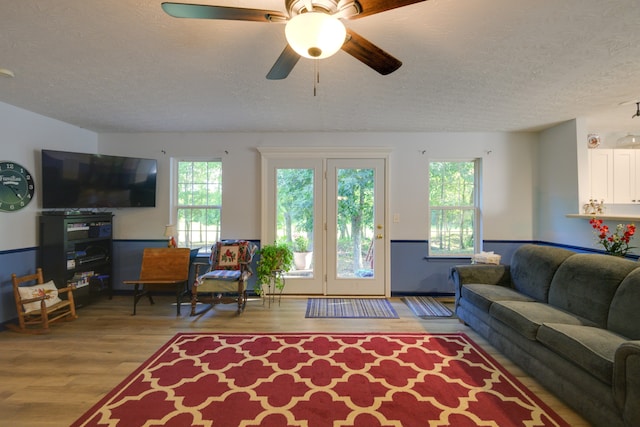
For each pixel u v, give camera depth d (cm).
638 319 189
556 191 388
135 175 411
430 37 189
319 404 192
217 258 388
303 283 426
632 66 225
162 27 178
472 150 422
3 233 312
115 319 339
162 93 281
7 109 313
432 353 259
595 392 169
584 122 354
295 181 425
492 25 176
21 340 283
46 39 191
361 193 423
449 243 437
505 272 331
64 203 355
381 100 299
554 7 159
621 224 288
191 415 182
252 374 227
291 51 161
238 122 377
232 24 175
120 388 208
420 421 177
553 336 196
